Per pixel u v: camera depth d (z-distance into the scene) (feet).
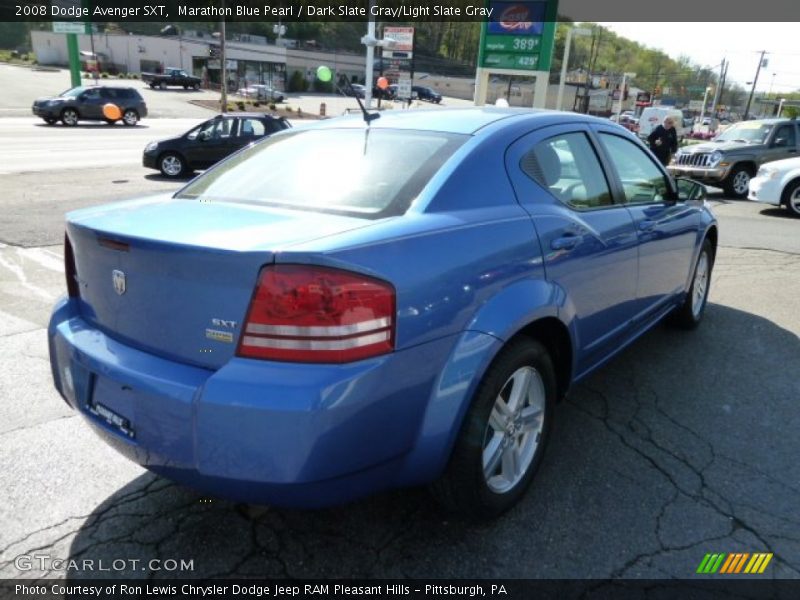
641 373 13.75
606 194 11.27
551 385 9.22
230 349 6.57
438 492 8.18
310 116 158.71
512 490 8.74
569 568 7.86
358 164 8.98
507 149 9.30
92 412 7.73
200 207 8.45
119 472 9.75
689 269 14.90
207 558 7.96
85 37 257.55
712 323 17.21
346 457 6.51
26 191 38.27
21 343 14.73
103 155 60.75
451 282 7.35
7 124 90.53
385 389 6.66
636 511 8.98
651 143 45.14
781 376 13.70
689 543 8.33
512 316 7.97
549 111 11.18
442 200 8.05
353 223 7.38
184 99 172.55
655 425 11.46
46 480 9.48
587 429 11.28
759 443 10.91
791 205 37.65
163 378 6.73
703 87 284.61
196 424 6.44
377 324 6.56
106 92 95.81
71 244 8.40
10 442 10.49
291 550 8.12
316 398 6.19
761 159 47.26
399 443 7.01
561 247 9.19
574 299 9.61
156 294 7.01
